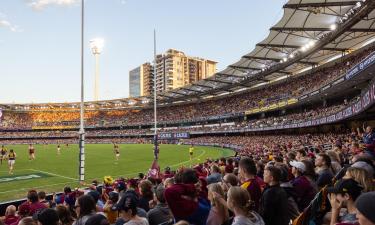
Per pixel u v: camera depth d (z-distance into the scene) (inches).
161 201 260.5
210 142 3137.3
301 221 198.1
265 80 2898.6
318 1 1143.0
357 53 1863.9
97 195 366.9
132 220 220.1
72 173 1231.5
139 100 4601.4
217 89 3324.3
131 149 2605.8
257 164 421.4
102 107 5123.0
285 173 260.1
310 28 1413.6
